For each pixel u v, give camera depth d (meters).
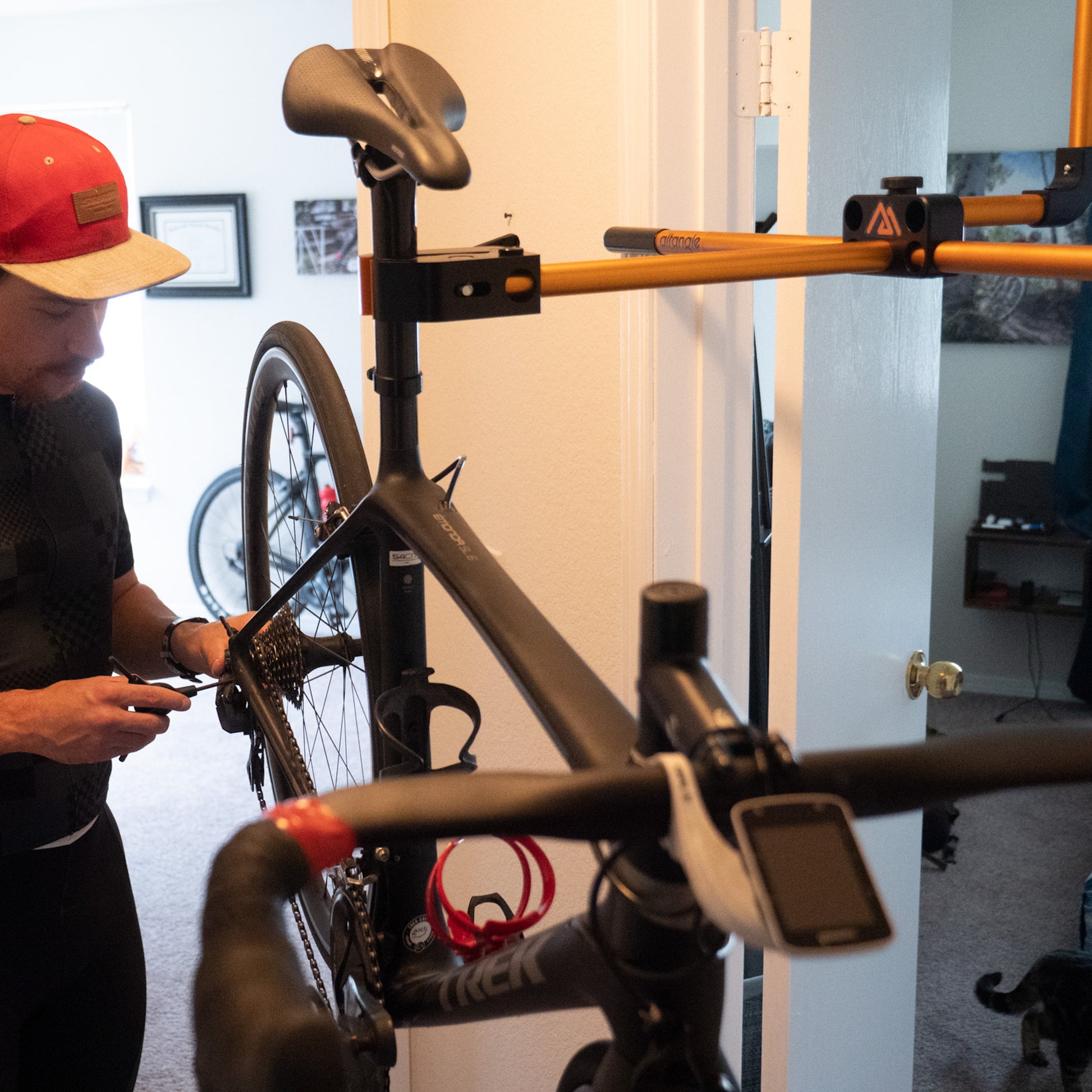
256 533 1.24
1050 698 4.37
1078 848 3.26
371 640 0.83
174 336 5.21
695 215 1.32
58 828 1.28
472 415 1.52
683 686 0.33
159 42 4.96
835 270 0.77
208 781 3.67
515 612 0.53
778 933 0.28
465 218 1.46
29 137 1.11
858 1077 1.59
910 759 0.33
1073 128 0.84
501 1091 1.64
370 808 0.32
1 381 1.19
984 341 4.23
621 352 1.36
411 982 0.66
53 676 1.28
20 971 1.30
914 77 1.41
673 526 1.39
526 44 1.36
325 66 0.59
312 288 5.04
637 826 0.32
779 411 1.26
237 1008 0.26
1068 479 4.11
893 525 1.51
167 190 5.10
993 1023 2.53
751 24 1.28
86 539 1.30
